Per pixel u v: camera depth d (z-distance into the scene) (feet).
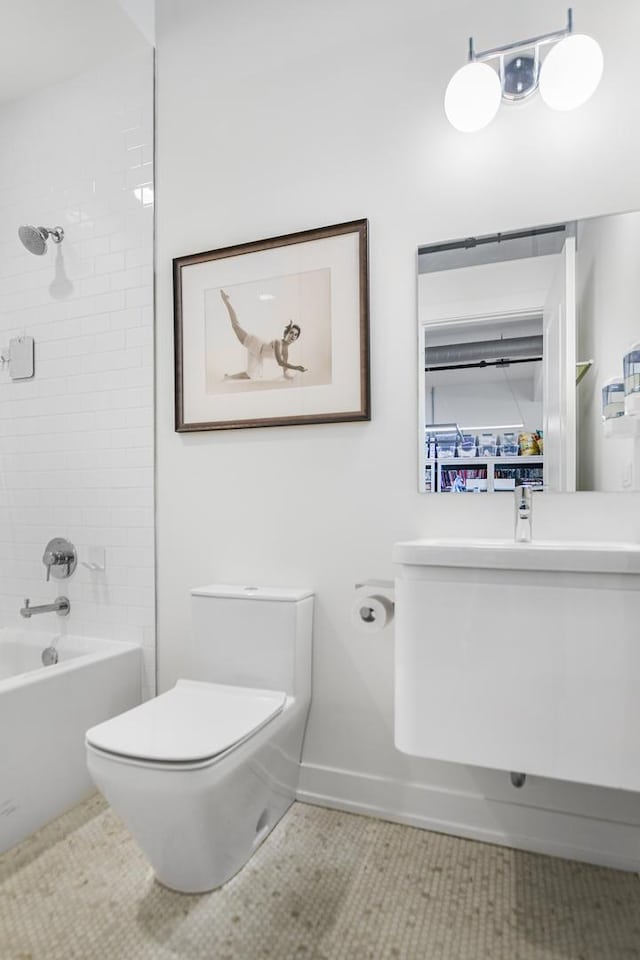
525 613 4.11
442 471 5.65
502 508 5.45
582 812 5.07
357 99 6.08
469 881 4.74
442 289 5.69
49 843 5.28
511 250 5.47
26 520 7.85
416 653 4.40
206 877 4.51
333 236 6.06
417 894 4.58
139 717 4.78
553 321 5.32
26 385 7.89
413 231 5.81
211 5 6.86
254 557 6.41
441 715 4.31
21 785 5.34
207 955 3.97
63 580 7.59
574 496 5.23
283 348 6.28
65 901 4.48
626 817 4.95
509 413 5.45
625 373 5.08
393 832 5.48
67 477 7.57
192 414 6.72
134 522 7.11
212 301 6.64
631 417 5.07
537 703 4.06
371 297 5.95
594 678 3.94
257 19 6.59
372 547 5.89
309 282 6.17
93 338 7.45
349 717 5.90
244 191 6.60
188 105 6.95
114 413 7.27
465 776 5.45
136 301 7.18
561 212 5.32
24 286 7.95
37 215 7.90
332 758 5.95
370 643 5.84
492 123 5.55
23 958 3.92
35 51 7.23
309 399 6.16
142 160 7.21
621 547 4.64
